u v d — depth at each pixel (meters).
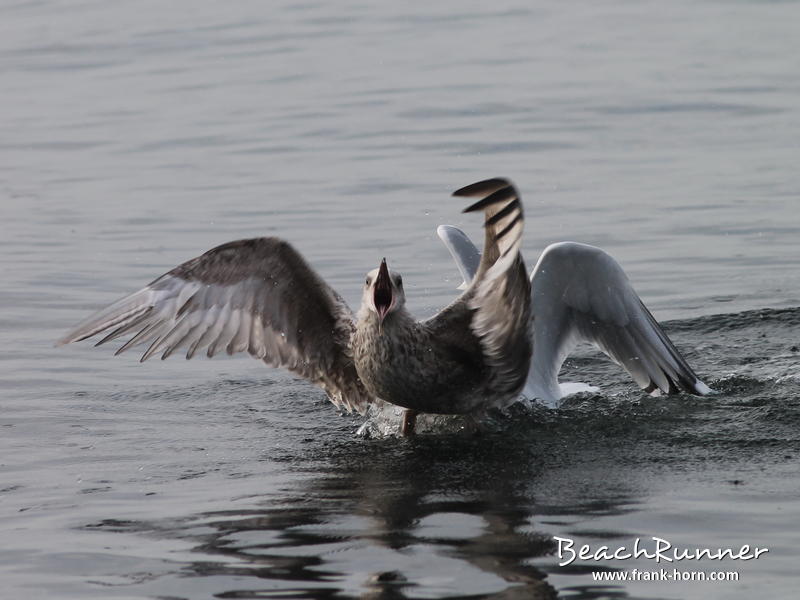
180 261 16.78
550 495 8.96
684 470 9.48
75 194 20.62
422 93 26.22
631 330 11.70
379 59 29.45
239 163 22.08
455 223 18.27
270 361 11.18
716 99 24.80
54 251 17.52
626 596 7.04
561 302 11.81
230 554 7.86
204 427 11.22
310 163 21.84
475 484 9.34
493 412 11.49
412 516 8.55
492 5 35.25
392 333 10.46
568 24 32.53
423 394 10.70
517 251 9.23
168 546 8.03
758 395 11.60
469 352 10.65
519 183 20.05
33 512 8.79
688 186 19.50
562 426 11.06
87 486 9.41
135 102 26.83
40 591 7.33
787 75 26.41
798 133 22.19
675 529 8.09
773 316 14.16
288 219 18.66
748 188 19.28
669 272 15.91
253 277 10.70
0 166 22.56
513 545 7.87
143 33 33.34
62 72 29.84
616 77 26.88
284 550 7.90
